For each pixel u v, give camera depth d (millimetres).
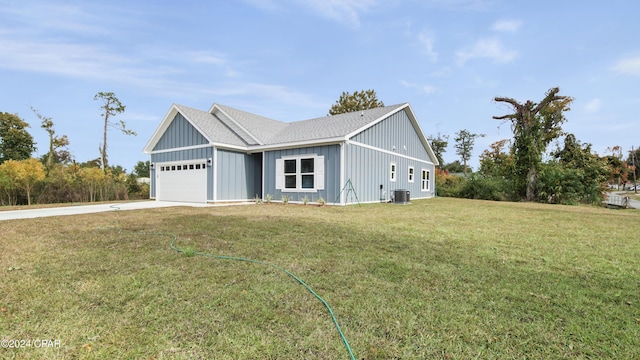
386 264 3619
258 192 14547
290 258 3842
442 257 3943
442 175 25453
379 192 14078
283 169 12844
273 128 16375
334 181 11523
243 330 2154
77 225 6316
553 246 4660
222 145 12594
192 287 2902
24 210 9695
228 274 3246
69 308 2494
